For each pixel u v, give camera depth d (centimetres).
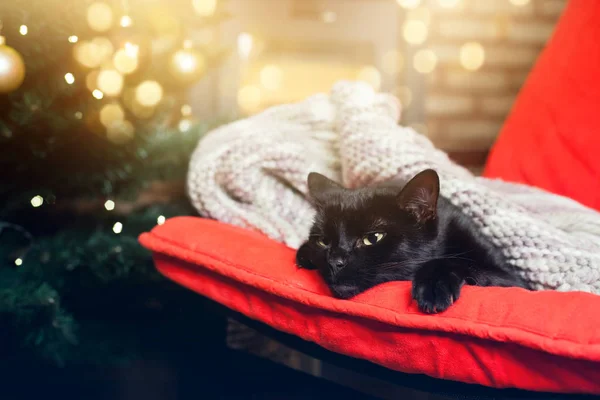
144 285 117
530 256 72
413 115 196
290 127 99
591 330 54
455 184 77
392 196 71
